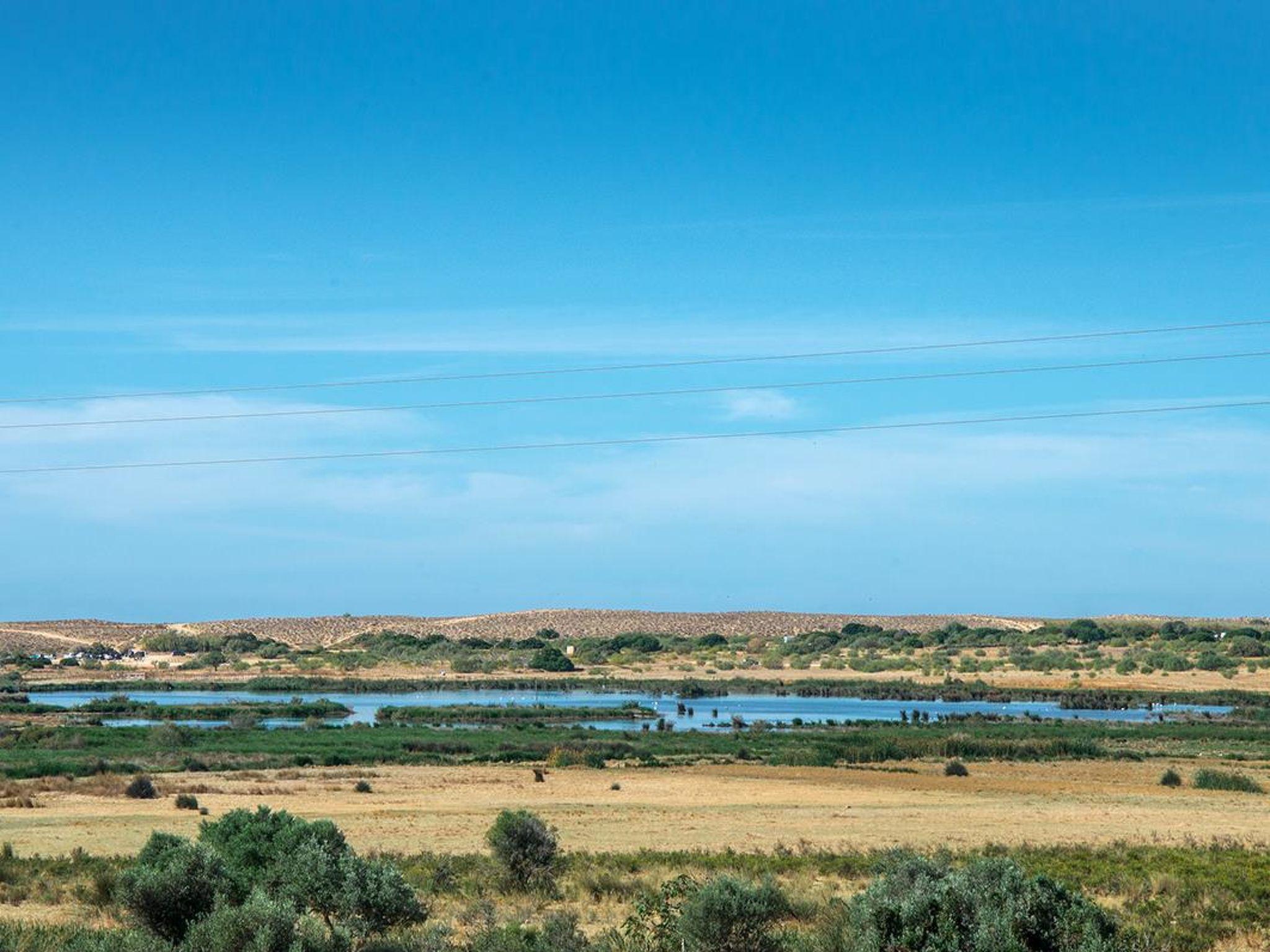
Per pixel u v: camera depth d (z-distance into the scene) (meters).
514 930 34.94
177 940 31.91
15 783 93.56
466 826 71.12
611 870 51.56
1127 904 43.25
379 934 34.12
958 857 55.03
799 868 51.81
